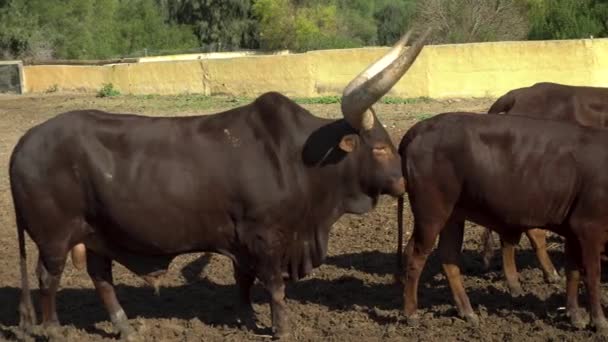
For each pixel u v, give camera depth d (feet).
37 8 161.07
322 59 95.96
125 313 27.35
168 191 23.70
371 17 235.40
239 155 23.93
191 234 24.21
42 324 24.88
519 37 122.42
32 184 23.72
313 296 28.94
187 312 27.68
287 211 24.09
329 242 35.58
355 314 26.84
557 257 32.37
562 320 25.63
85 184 23.79
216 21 207.82
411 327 25.49
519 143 24.14
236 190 23.84
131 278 31.50
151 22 201.87
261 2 193.26
